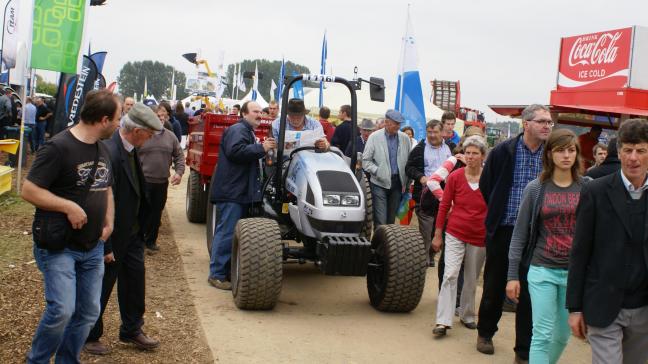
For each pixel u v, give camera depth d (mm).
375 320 5949
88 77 10070
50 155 3541
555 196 4168
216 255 6680
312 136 6703
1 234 8039
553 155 4148
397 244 5953
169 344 4934
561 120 11945
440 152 7723
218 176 6590
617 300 3309
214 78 32344
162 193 7574
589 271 3424
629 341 3457
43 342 3701
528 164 4922
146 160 7383
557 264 4129
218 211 6816
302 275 7516
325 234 5879
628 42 10773
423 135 11227
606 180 3398
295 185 6246
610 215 3344
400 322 5938
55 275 3646
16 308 5238
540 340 4160
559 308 4230
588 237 3414
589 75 11711
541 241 4219
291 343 5180
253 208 6734
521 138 5016
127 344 4832
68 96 10016
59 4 9695
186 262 7676
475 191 5445
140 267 4703
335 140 9883
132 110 4316
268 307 5941
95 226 3744
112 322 5293
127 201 4383
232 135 6438
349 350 5121
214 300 6211
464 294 5848
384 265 6031
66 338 3961
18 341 4570
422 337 5551
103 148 3805
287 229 6602
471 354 5199
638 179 3314
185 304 5996
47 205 3521
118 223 4379
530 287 4234
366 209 6793
